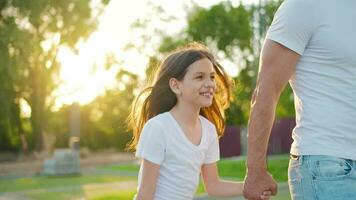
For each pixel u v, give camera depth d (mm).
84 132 41781
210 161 3043
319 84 2311
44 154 29828
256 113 2393
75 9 13977
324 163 2242
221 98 3113
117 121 42219
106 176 19891
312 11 2291
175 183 2836
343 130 2244
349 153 2227
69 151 21219
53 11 12266
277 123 26047
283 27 2338
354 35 2254
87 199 11773
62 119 36656
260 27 16141
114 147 42781
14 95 26344
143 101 3090
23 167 26172
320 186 2262
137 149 2875
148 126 2836
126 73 37938
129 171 21797
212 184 3082
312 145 2283
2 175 22594
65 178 19750
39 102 27297
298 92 2400
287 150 26219
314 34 2311
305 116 2338
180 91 2881
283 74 2367
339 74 2268
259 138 2387
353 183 2213
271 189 2416
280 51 2352
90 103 41844
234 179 13969
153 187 2818
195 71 2844
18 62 12281
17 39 11039
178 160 2822
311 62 2338
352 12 2268
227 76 3047
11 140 36281
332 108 2266
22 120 32188
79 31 15398
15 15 10703
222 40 38344
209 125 3029
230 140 27578
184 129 2854
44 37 13203
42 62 18734
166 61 2955
